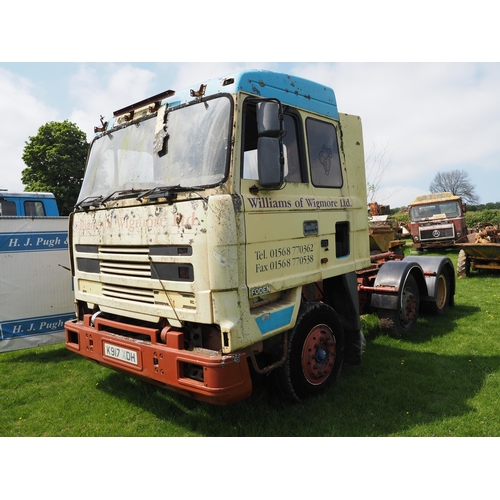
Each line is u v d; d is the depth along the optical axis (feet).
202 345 10.57
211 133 10.70
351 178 15.26
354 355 15.19
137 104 13.19
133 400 13.80
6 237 18.92
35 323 19.56
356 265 15.12
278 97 12.00
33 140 81.92
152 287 11.09
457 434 11.00
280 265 11.45
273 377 12.44
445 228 57.62
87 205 13.25
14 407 13.74
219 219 9.71
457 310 24.04
